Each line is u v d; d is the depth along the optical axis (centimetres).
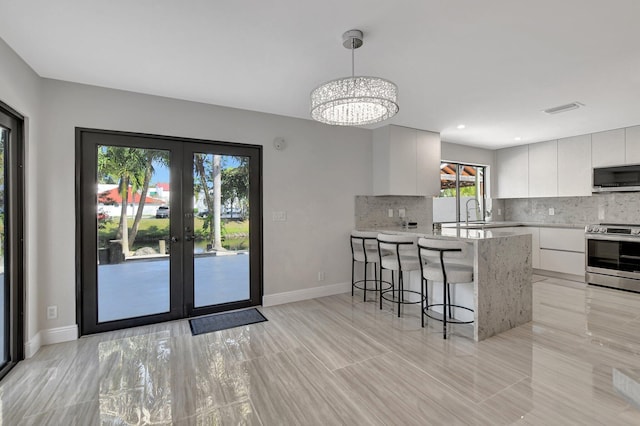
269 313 354
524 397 195
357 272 450
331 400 195
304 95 325
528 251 325
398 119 412
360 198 453
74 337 283
